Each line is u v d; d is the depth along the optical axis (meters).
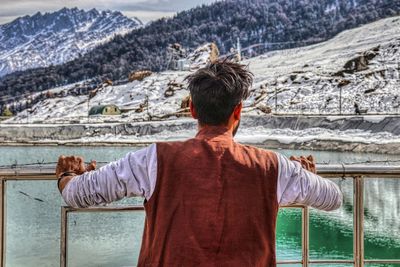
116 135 136.25
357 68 163.00
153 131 131.12
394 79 147.62
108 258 19.53
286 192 2.38
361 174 3.24
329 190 2.47
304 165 2.61
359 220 3.31
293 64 188.38
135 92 187.62
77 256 19.89
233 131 2.52
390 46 174.12
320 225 21.09
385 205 29.06
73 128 142.25
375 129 108.44
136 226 21.78
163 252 2.24
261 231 2.28
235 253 2.22
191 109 2.50
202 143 2.36
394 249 21.41
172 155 2.33
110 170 2.36
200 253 2.19
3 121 191.62
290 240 14.82
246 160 2.33
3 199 3.12
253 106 141.38
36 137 146.00
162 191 2.29
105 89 199.75
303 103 142.50
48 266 20.56
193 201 2.24
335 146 106.25
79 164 2.64
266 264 2.29
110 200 2.40
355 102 137.50
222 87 2.38
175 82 185.38
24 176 3.05
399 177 3.27
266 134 118.38
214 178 2.27
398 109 126.75
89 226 22.03
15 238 23.91
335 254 19.72
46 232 24.83
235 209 2.25
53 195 28.94
